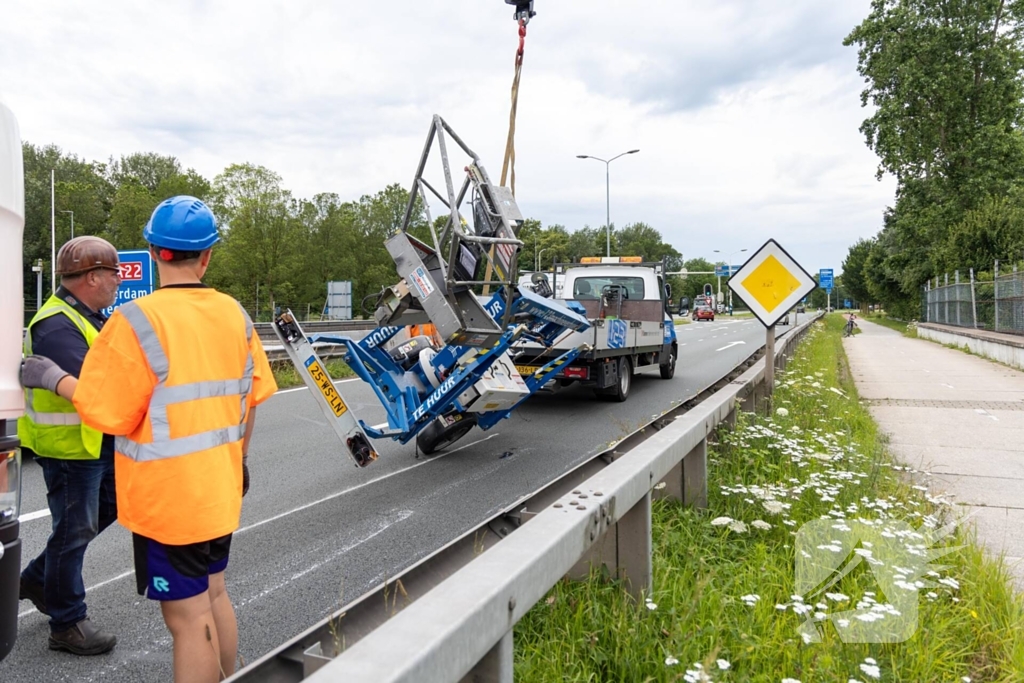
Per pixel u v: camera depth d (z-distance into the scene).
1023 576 4.49
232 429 2.76
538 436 9.44
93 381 2.49
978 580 4.09
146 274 11.14
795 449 6.41
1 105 2.65
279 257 52.19
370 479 7.22
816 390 11.30
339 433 6.47
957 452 8.34
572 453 8.43
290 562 4.94
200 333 2.66
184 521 2.57
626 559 3.62
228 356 2.75
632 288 15.27
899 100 40.59
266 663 1.84
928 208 41.25
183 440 2.58
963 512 5.73
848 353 25.80
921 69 40.22
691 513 4.89
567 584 3.62
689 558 4.14
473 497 6.57
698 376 17.03
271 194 52.50
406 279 6.89
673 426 4.60
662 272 15.28
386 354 7.84
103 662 3.60
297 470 7.58
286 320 6.44
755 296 8.29
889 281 58.22
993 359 21.81
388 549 5.21
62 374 3.15
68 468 3.55
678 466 5.18
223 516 2.68
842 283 115.06
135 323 2.51
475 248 7.25
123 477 2.61
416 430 7.48
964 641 3.55
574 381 11.86
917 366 20.09
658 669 3.01
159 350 2.53
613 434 9.55
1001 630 3.58
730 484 5.47
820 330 38.34
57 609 3.59
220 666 2.72
